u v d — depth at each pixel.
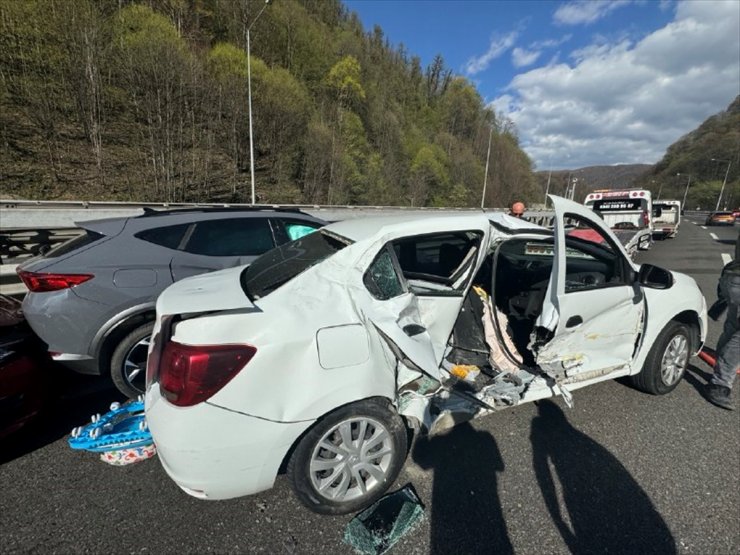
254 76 32.75
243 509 2.01
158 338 1.90
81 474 2.23
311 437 1.86
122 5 30.83
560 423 2.75
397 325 2.03
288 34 48.25
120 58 26.22
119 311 2.91
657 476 2.25
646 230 12.35
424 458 2.38
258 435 1.72
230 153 31.86
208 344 1.69
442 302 2.42
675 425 2.75
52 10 24.31
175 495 2.09
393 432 2.06
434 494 2.11
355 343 1.90
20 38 23.81
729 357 2.96
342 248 2.19
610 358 2.91
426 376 2.21
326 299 1.95
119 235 3.10
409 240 2.44
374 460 2.06
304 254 2.35
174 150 27.47
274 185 32.56
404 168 50.25
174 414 1.67
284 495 2.12
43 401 2.51
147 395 1.85
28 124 24.05
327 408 1.83
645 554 1.77
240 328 1.75
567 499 2.08
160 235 3.27
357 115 48.59
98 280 2.86
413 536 1.86
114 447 2.20
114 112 27.84
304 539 1.84
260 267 2.42
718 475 2.27
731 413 2.92
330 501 1.95
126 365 3.00
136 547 1.77
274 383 1.74
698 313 3.30
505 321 3.01
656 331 3.01
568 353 2.72
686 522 1.95
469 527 1.91
